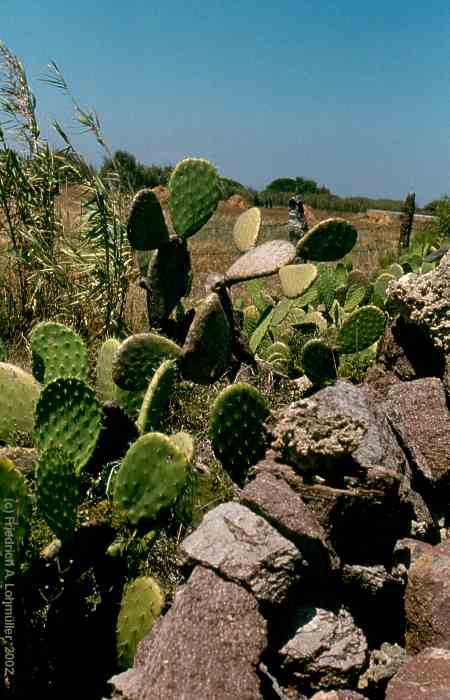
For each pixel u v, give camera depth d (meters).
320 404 3.53
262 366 5.15
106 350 4.14
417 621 2.83
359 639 2.69
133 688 2.28
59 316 6.78
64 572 2.82
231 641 2.36
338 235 4.67
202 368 4.00
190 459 3.25
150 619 2.71
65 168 7.02
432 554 2.90
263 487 2.80
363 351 5.26
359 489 2.87
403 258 10.08
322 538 2.73
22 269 7.09
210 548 2.58
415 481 3.70
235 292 10.46
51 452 2.68
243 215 5.26
